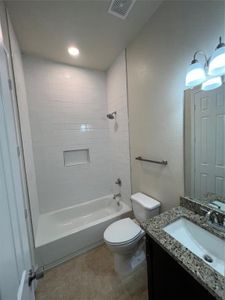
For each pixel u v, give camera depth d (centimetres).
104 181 271
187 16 113
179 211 119
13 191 57
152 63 152
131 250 144
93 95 250
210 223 98
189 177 125
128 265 148
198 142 114
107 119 265
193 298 73
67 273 154
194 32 109
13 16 135
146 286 135
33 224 166
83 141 247
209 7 98
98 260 169
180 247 82
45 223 203
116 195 253
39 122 213
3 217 43
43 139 217
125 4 131
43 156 219
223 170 99
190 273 68
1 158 47
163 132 148
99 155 263
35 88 207
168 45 132
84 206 249
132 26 157
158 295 99
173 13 123
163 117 146
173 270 84
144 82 167
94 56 210
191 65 99
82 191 252
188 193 127
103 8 133
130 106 198
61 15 138
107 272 153
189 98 118
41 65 210
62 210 232
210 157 107
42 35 163
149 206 157
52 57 209
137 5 132
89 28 156
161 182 158
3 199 45
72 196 244
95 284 141
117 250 137
